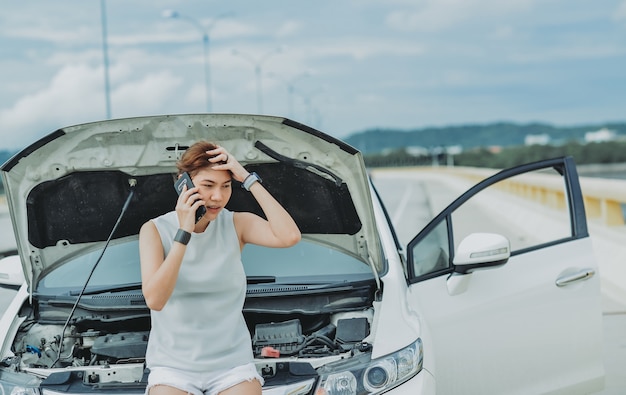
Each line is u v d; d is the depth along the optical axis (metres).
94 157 4.23
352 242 4.76
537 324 4.67
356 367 3.90
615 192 13.09
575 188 4.86
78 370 3.96
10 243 19.28
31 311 4.66
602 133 117.25
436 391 4.45
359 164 4.18
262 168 4.41
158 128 4.16
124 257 4.82
